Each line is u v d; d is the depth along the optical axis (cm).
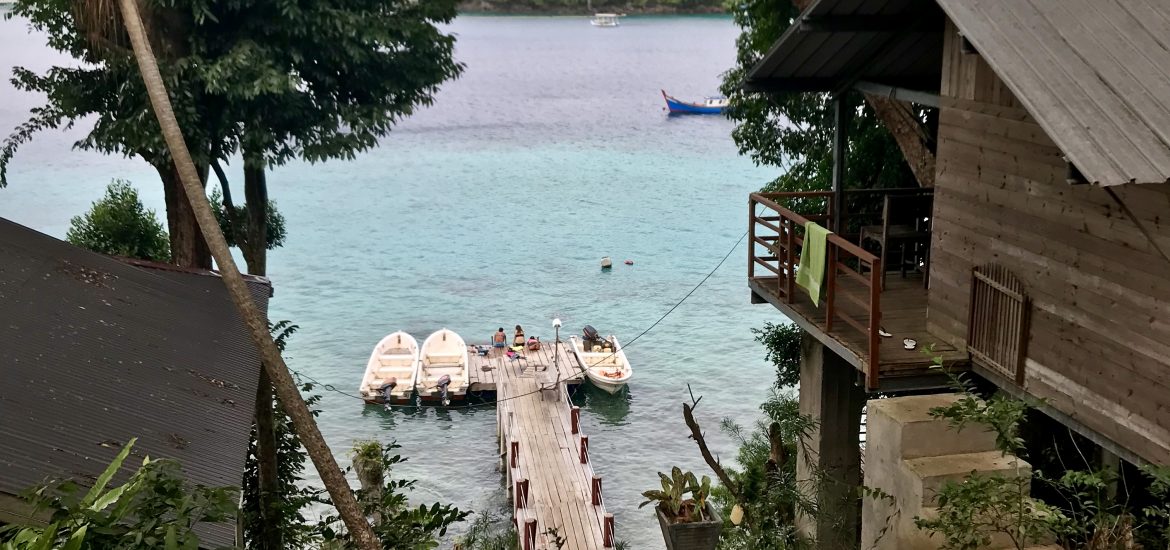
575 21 14088
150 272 1002
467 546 1425
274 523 1073
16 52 8900
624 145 6781
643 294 3716
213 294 1012
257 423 1113
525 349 3161
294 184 5597
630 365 3058
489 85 9381
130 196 2083
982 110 877
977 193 891
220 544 560
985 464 555
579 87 9231
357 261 4122
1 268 838
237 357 884
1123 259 722
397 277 3925
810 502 1002
